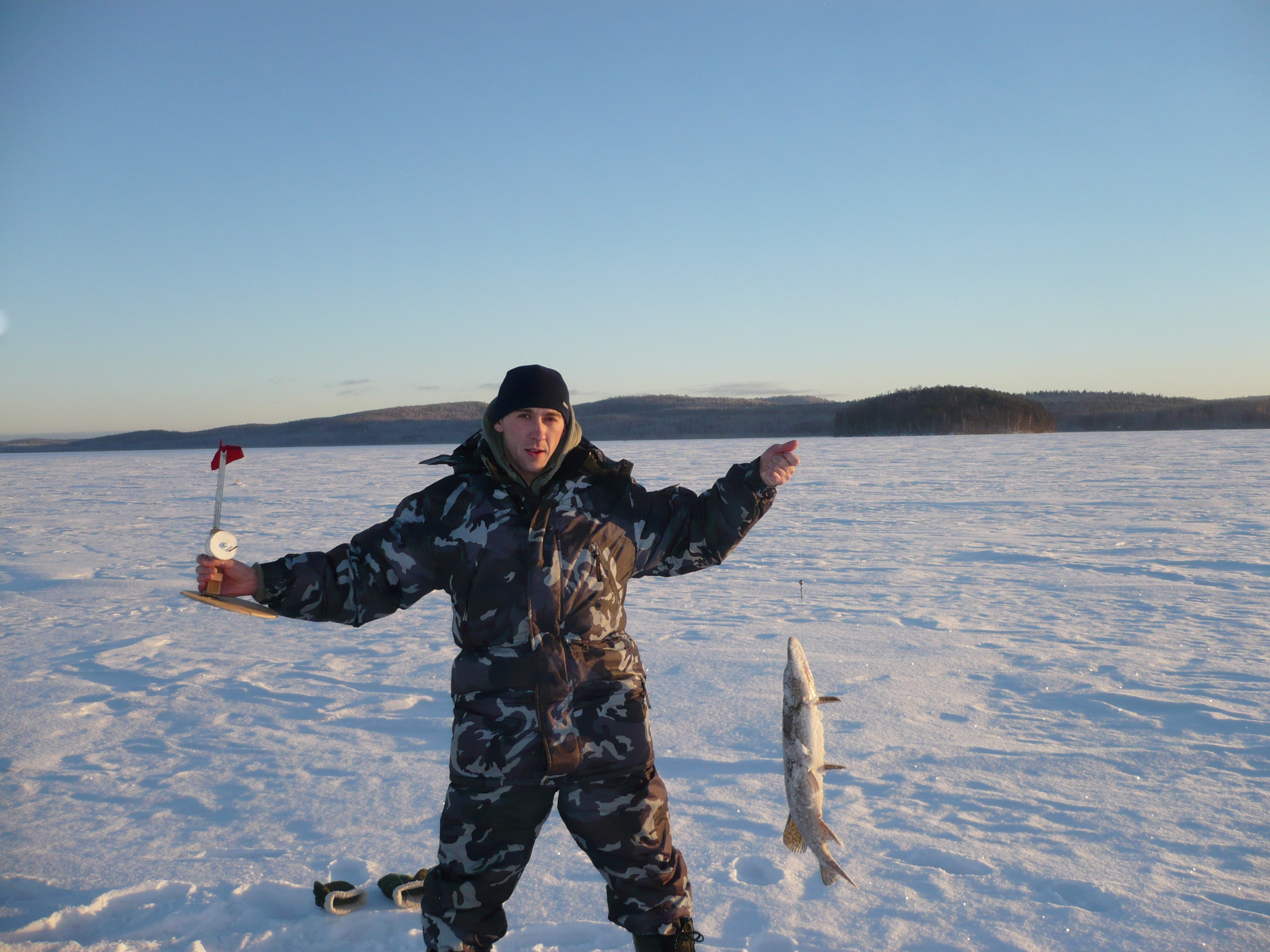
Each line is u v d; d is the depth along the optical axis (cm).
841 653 602
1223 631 658
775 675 543
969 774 374
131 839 317
